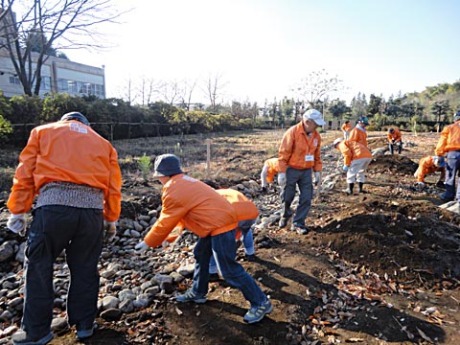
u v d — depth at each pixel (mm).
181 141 17375
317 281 3662
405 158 11414
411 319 3109
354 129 7594
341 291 3533
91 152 2584
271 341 2748
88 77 34562
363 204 5570
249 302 3119
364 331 2938
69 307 2699
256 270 3770
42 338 2506
